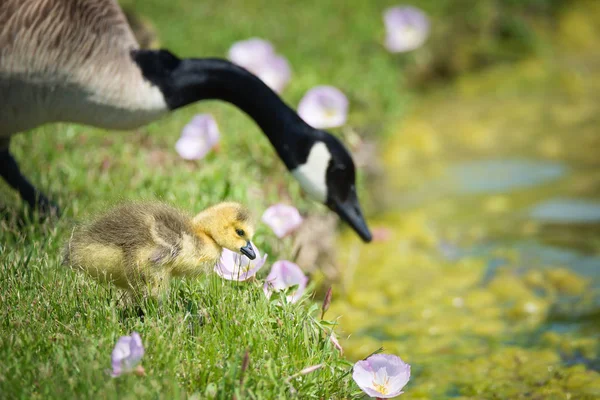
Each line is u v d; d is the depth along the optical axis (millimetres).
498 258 13477
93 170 11625
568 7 26484
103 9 9594
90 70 9453
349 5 22250
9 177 10172
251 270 7973
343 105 12672
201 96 10344
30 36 9062
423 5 23531
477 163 18047
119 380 6355
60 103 9562
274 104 10469
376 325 11180
